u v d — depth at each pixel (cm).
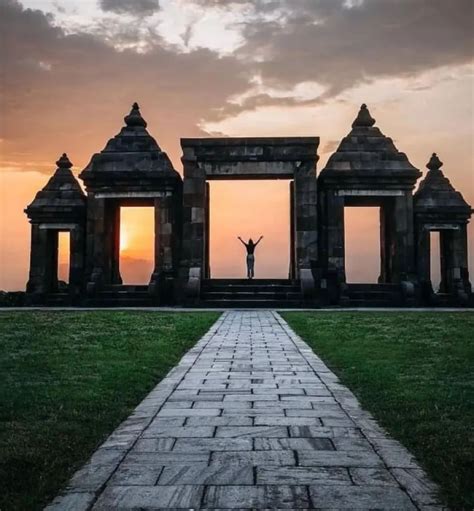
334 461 551
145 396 855
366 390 881
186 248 3195
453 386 890
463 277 3272
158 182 3244
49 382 927
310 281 2950
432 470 521
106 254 3322
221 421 701
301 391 881
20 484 489
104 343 1395
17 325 1811
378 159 3253
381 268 3541
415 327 1752
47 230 3431
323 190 3244
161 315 2209
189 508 446
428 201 3331
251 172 3241
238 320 2111
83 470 525
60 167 3575
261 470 527
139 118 3412
